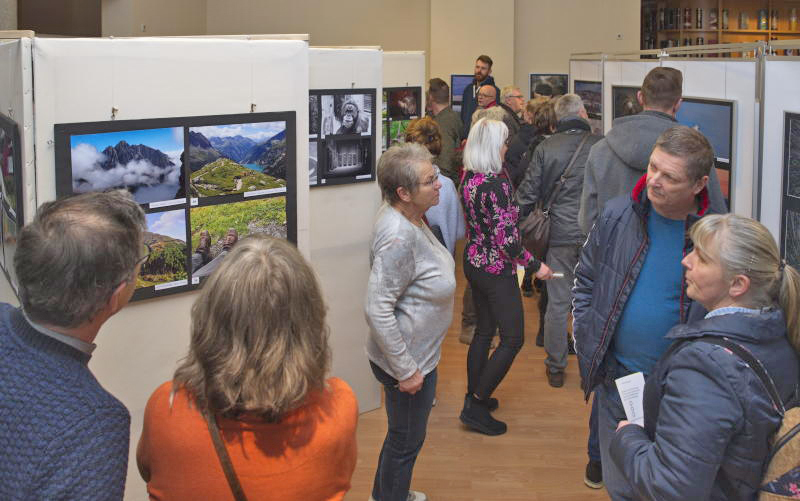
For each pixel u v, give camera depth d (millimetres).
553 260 4566
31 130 2266
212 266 2725
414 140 4297
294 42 2828
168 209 2576
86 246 1375
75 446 1287
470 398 4090
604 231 2426
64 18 9781
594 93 6152
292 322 1400
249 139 2756
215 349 1380
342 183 3945
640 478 1752
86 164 2367
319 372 1437
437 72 11234
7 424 1301
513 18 11078
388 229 2635
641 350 2342
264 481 1416
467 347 5445
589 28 11352
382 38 11625
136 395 2641
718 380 1622
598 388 2506
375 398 4328
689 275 1780
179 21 10266
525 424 4199
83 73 2336
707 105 3703
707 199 2227
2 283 2914
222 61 2641
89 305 1392
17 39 2248
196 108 2598
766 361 1640
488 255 3848
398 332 2643
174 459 1425
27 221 2301
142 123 2473
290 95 2850
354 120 3949
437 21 11141
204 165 2648
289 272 1414
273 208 2869
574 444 3963
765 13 11289
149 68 2469
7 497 1271
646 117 3146
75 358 1409
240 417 1404
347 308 4094
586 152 4414
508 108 6895
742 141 3369
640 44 11383
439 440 4000
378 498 3064
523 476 3627
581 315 2518
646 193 2320
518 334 3932
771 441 1626
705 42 11359
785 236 3021
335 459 1479
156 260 2574
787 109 2984
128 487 2662
